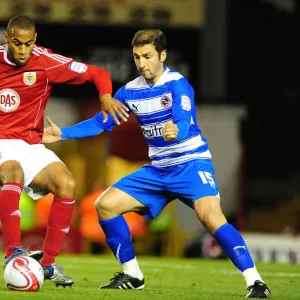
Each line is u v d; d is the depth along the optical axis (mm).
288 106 79625
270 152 82375
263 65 78125
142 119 26734
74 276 33250
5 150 26484
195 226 61031
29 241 58125
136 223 59625
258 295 24609
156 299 23422
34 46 27047
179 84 26016
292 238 54906
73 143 61688
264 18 77562
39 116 27109
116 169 62031
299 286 30656
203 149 26594
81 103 63656
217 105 64750
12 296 22422
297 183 82812
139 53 25969
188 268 38750
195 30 62906
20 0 60812
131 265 27125
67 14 61750
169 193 26828
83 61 62062
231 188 65250
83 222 59125
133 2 62094
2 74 26547
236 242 25156
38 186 26703
